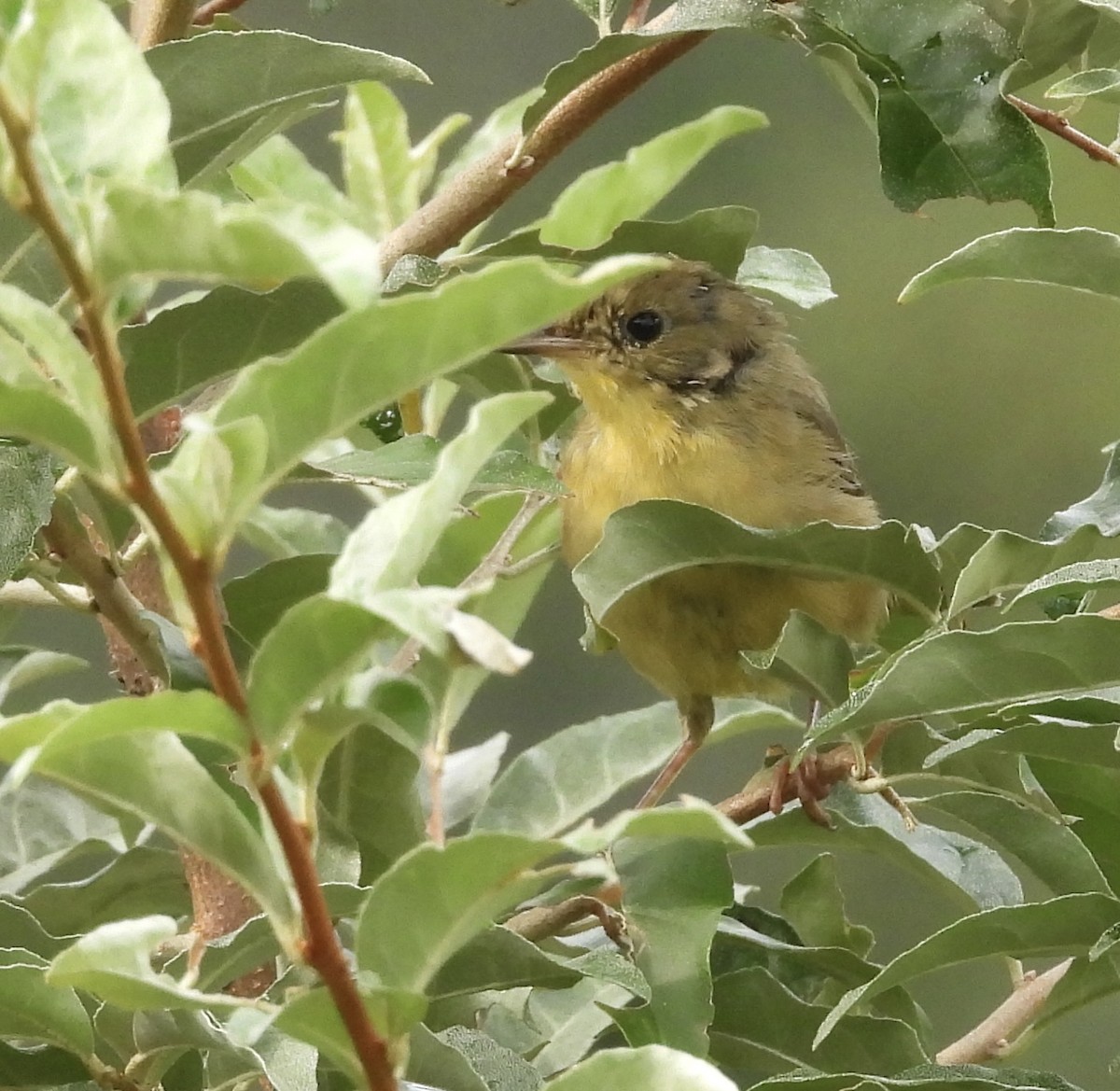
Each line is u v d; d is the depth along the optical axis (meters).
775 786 7.21
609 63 6.39
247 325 5.50
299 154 8.57
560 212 5.01
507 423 3.58
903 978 5.73
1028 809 6.45
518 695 13.89
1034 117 6.68
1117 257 5.85
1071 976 6.17
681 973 5.54
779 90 14.79
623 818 3.47
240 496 3.42
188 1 6.54
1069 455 14.66
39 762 3.45
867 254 14.91
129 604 5.77
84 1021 4.62
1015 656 5.18
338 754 6.12
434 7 14.35
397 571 3.48
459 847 3.58
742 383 8.88
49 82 3.72
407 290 6.24
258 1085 5.54
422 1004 3.64
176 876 6.40
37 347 3.39
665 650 8.44
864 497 9.30
